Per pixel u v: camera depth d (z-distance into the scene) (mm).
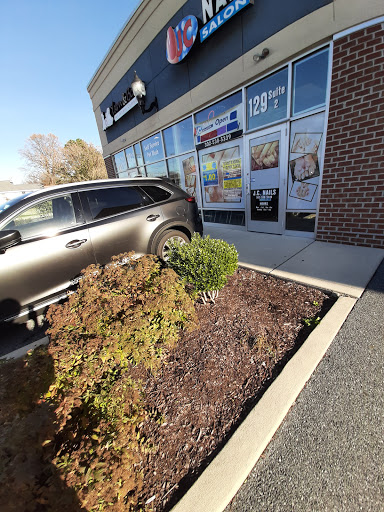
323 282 2846
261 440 1335
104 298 1700
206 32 4898
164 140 7574
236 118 5230
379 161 3396
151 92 7176
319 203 4188
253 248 4391
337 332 2064
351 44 3291
